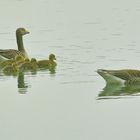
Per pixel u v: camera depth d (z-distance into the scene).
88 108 21.81
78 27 37.22
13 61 28.20
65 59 29.34
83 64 28.19
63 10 42.72
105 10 42.56
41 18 40.19
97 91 23.92
